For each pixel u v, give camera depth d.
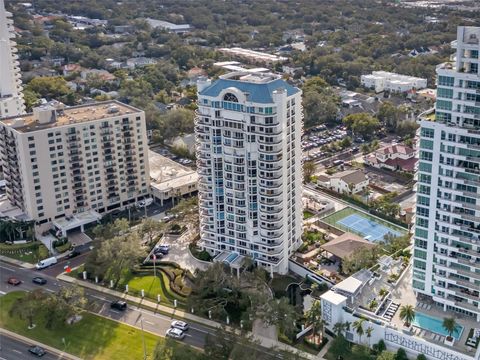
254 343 183.00
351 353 181.50
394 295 199.12
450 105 172.62
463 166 175.00
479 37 165.00
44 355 189.62
